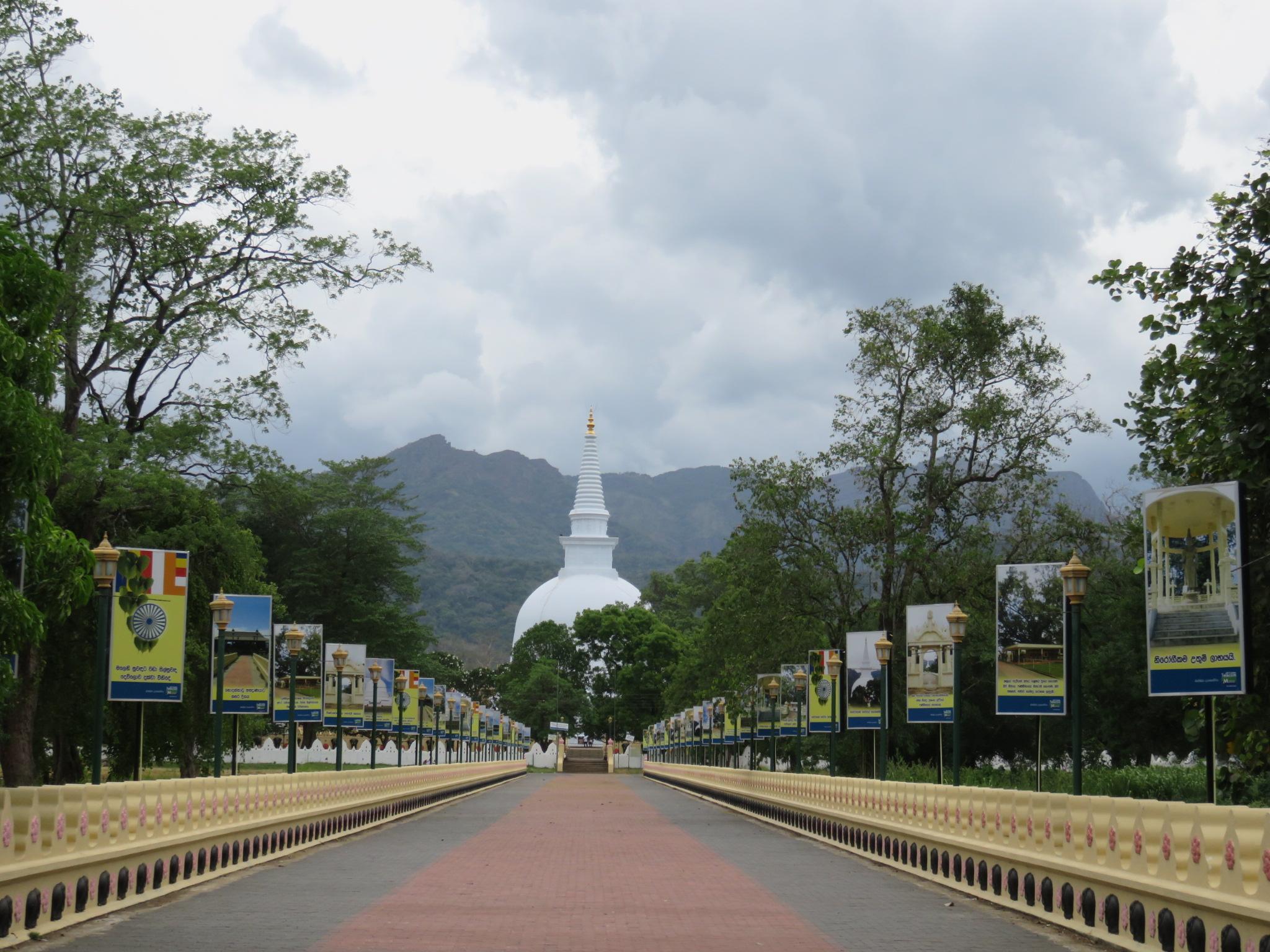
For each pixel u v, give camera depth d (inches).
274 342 1534.2
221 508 1781.5
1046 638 1042.1
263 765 2940.5
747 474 1866.4
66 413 1444.4
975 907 738.8
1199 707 830.5
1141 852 553.6
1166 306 817.5
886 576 1843.0
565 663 5851.4
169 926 615.5
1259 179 792.3
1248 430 749.3
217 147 1465.3
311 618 3218.5
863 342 1862.7
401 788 1625.2
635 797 2485.2
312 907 693.9
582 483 7288.4
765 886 837.2
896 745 2159.2
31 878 566.3
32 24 1382.9
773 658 1859.0
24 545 584.7
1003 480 1894.7
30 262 591.2
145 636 923.4
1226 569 648.4
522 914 671.1
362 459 3506.4
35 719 1494.8
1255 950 446.6
